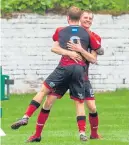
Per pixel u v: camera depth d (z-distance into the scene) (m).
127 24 49.00
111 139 26.62
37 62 48.34
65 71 24.41
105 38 48.91
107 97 45.94
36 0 48.22
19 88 48.25
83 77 24.59
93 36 25.02
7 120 34.44
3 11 48.12
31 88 48.38
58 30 24.91
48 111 25.34
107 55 48.81
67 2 48.50
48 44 48.47
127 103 42.59
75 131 29.66
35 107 24.78
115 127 31.14
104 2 49.22
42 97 24.88
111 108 39.84
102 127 31.12
